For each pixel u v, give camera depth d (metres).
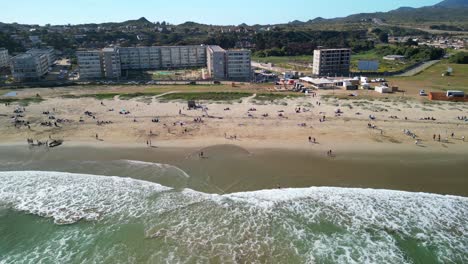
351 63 179.25
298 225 39.22
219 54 137.62
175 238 37.38
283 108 85.38
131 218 40.78
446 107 84.75
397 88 106.81
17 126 72.44
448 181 47.03
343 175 49.12
